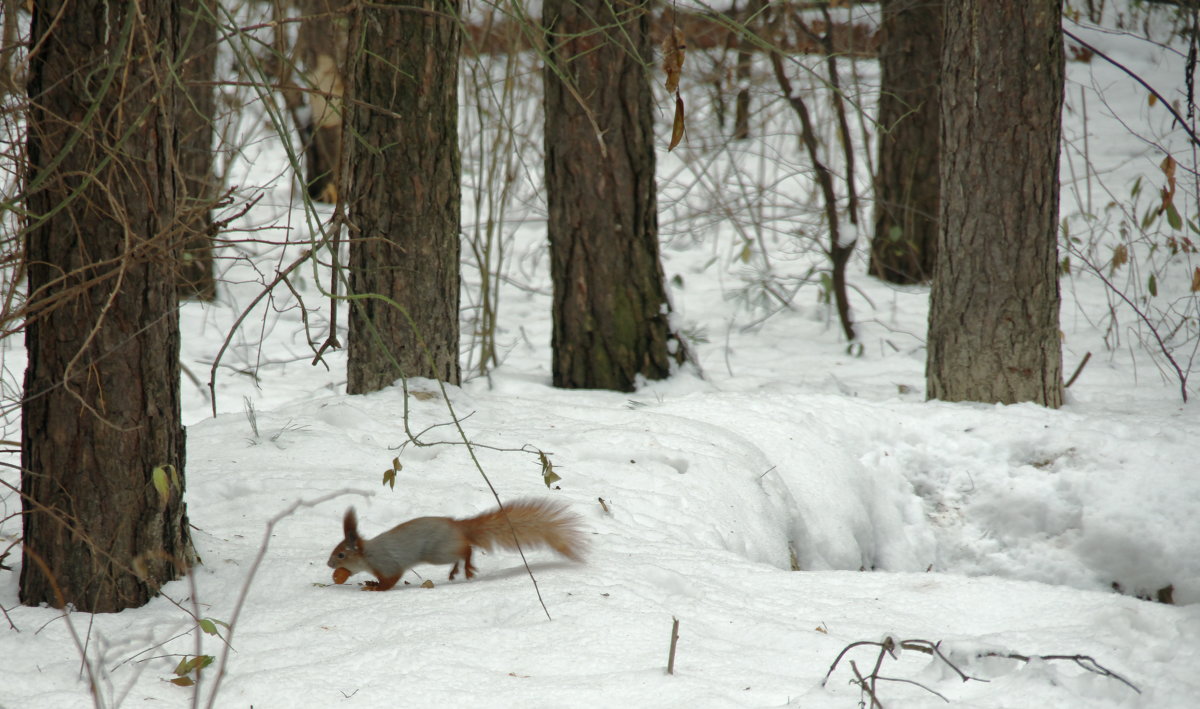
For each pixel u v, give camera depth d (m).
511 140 15.67
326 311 19.69
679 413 12.52
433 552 7.35
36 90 6.48
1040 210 12.45
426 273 12.36
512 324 20.23
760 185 22.50
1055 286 12.72
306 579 7.44
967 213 12.68
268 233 23.42
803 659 5.88
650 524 9.05
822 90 24.84
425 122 12.13
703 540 9.05
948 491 12.00
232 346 17.77
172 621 6.58
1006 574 11.28
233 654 6.07
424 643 6.02
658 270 15.67
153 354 6.81
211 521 8.70
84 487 6.71
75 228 6.48
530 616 6.52
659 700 5.28
